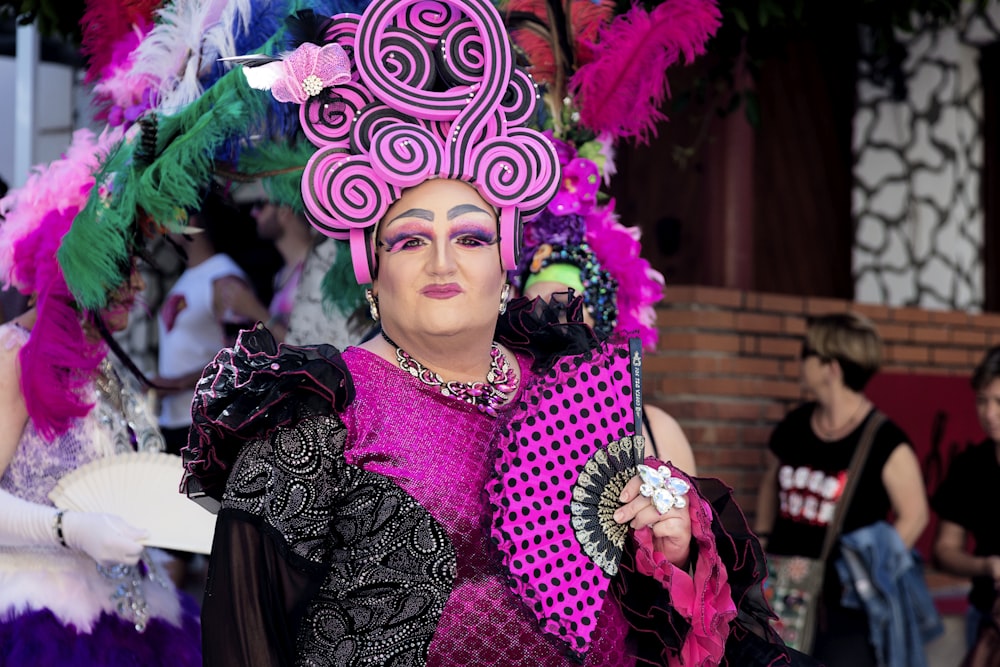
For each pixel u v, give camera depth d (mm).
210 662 1649
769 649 1889
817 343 4273
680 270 5543
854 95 6285
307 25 1853
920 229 6344
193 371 5059
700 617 1793
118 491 2822
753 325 5426
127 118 2707
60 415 2766
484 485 1743
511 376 1844
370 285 1854
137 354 6895
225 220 4938
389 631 1692
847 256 6270
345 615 1692
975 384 4090
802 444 4309
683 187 5531
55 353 2738
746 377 5402
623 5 3137
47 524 2703
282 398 1684
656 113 2768
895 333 6027
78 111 7188
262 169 2709
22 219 2801
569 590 1768
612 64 2676
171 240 2717
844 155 6266
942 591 6242
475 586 1724
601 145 2848
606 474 1829
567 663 1763
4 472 2795
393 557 1697
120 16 2799
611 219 2898
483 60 1798
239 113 2438
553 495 1786
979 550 4066
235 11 2469
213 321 5043
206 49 2584
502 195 1762
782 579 4094
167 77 2609
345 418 1717
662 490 1802
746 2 3545
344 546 1700
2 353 2787
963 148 6441
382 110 1772
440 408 1766
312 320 3357
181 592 3180
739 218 5492
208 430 1694
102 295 2664
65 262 2621
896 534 4082
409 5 1800
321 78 1762
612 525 1828
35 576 2729
